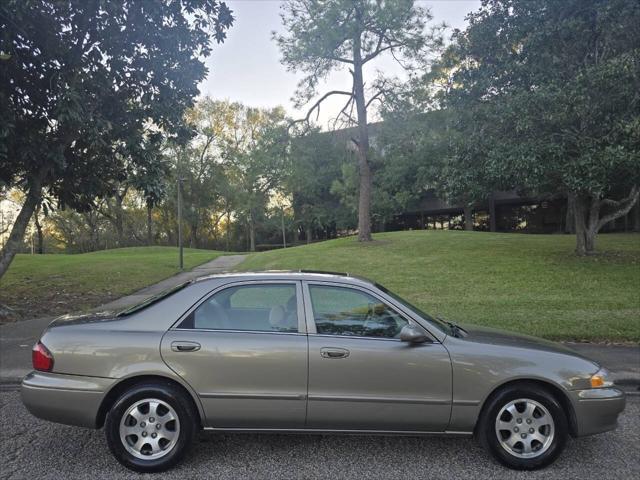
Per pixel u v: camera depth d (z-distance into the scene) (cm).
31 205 1040
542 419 382
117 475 369
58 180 1151
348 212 4231
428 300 1093
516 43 1427
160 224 5969
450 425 382
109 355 379
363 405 379
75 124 902
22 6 804
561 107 1145
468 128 1505
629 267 1373
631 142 1077
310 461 393
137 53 1026
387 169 3075
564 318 902
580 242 1617
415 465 387
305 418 380
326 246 2261
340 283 411
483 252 1772
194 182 5025
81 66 953
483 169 1350
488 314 944
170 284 1571
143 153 1052
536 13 1365
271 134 2227
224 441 430
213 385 378
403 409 380
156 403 376
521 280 1274
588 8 1288
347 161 2717
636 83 1123
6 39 854
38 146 943
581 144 1150
